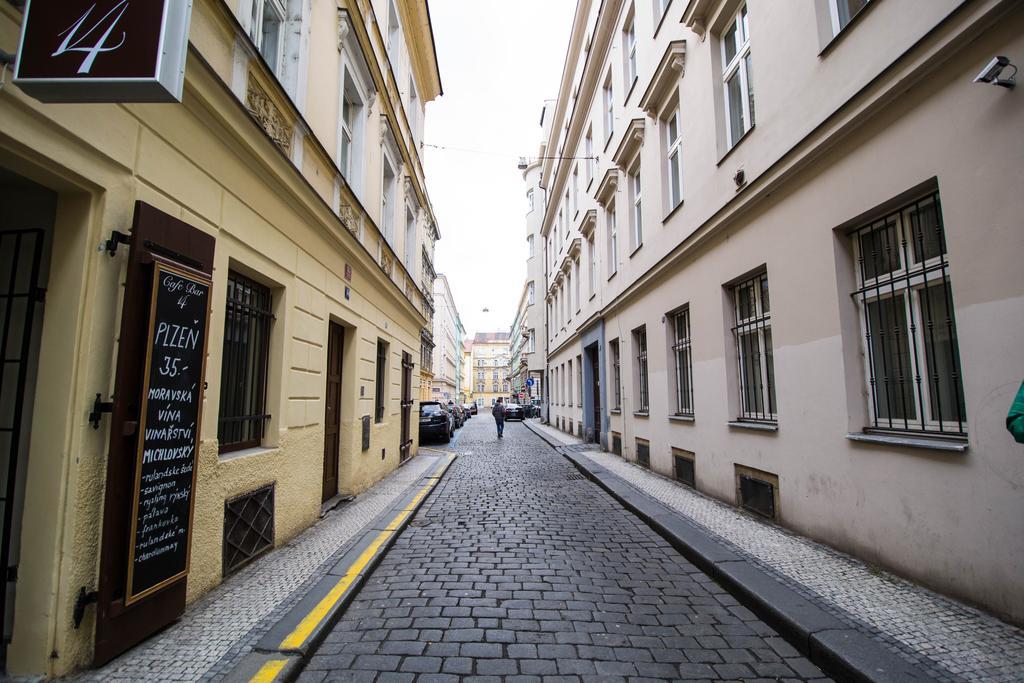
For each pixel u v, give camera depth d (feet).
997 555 10.86
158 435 10.34
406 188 41.55
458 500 26.73
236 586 13.37
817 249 16.62
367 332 28.48
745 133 21.07
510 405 143.54
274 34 18.39
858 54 14.66
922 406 13.52
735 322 23.30
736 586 13.53
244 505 14.79
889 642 10.04
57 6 7.34
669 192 31.86
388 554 17.34
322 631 11.05
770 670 10.03
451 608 12.92
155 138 11.05
